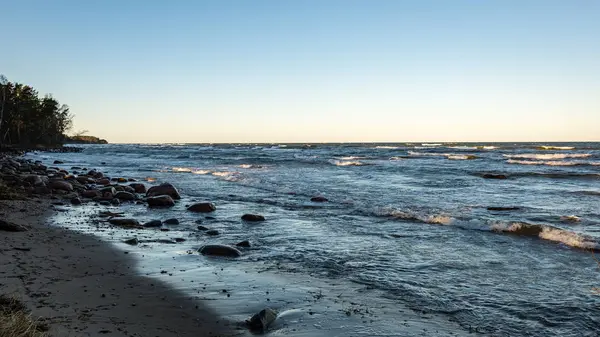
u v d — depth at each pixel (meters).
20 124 85.00
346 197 17.42
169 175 29.75
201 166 39.62
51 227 10.95
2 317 4.32
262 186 22.16
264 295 6.27
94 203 16.17
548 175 27.98
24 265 7.15
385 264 8.02
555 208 14.54
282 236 10.59
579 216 12.94
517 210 13.95
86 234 10.33
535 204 15.53
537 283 6.85
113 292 6.18
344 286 6.75
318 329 5.08
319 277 7.22
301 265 7.96
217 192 20.12
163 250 9.03
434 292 6.47
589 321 5.34
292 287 6.67
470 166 36.81
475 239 10.02
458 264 7.98
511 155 58.00
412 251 8.97
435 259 8.34
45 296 5.78
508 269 7.63
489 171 31.11
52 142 102.81
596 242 9.22
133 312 5.44
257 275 7.29
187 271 7.48
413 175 28.31
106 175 29.83
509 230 10.80
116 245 9.29
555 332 5.06
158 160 52.03
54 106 91.25
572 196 17.91
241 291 6.43
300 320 5.35
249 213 13.90
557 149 84.56
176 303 5.86
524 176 27.75
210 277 7.13
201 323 5.20
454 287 6.70
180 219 13.06
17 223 11.05
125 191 18.42
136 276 7.06
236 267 7.80
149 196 17.97
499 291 6.50
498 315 5.58
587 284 6.76
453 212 13.61
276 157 56.06
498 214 13.24
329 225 11.94
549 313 5.62
